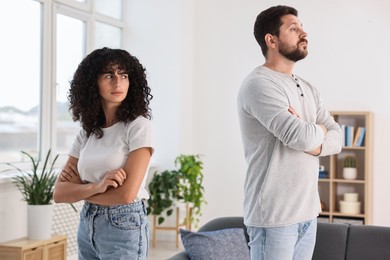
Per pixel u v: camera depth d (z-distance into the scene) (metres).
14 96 5.25
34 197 4.62
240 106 2.33
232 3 7.11
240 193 7.08
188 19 7.07
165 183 6.49
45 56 5.59
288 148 2.20
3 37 5.12
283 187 2.17
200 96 7.22
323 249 3.48
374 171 6.56
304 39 2.33
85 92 2.31
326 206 6.65
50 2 5.65
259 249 2.20
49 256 4.66
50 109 5.67
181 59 6.89
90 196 2.23
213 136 7.17
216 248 3.52
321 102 2.46
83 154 2.32
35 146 5.53
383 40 6.57
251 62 7.05
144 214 2.28
